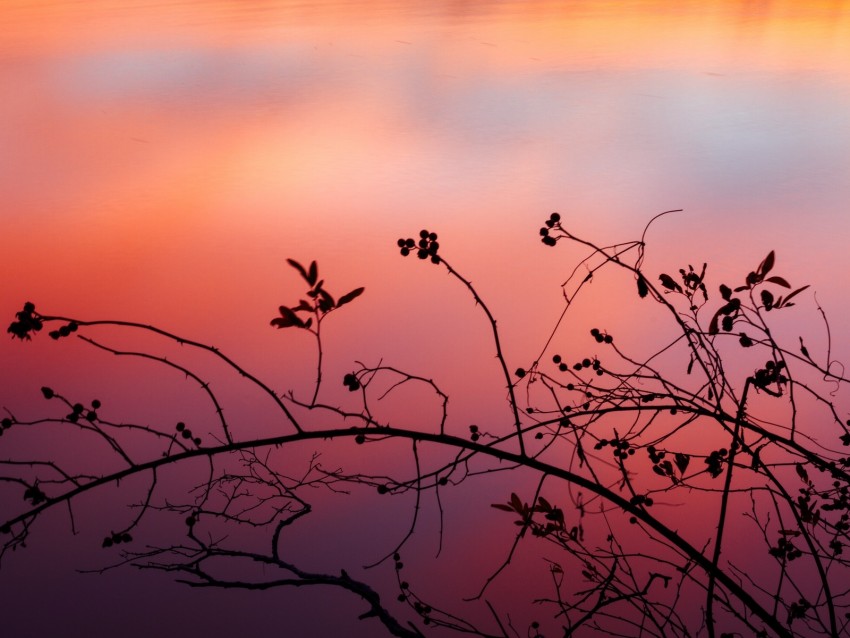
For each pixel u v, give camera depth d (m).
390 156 6.99
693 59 9.09
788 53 9.16
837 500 1.81
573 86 8.44
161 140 7.48
